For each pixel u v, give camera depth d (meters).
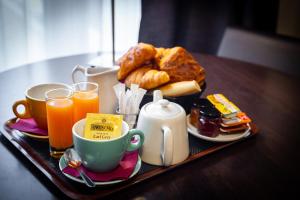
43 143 0.58
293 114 0.75
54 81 0.83
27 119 0.63
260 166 0.55
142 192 0.48
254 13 1.59
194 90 0.64
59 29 1.29
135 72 0.69
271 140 0.64
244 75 0.96
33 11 1.21
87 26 1.36
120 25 1.47
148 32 1.50
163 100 0.55
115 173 0.49
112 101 0.64
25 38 1.21
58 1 1.25
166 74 0.65
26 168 0.52
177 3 1.52
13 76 0.85
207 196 0.48
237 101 0.80
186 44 1.63
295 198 0.48
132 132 0.51
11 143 0.57
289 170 0.55
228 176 0.52
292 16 1.65
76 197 0.45
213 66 1.02
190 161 0.55
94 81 0.61
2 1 1.14
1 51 1.19
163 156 0.51
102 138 0.49
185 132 0.54
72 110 0.53
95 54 1.06
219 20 1.61
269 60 1.13
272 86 0.90
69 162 0.50
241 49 1.19
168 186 0.49
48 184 0.49
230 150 0.60
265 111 0.76
